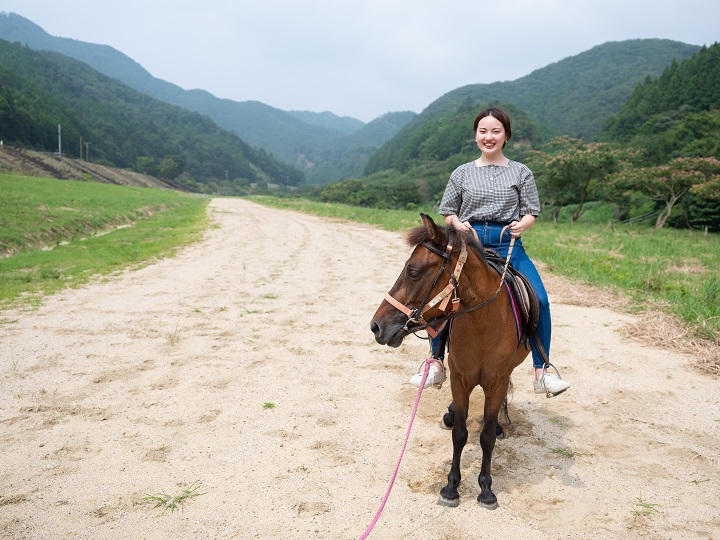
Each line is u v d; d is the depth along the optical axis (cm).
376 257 1497
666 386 567
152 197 4950
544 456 420
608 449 433
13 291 970
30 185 3406
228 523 328
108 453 412
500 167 388
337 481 378
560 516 340
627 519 338
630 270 1227
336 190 9075
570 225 3572
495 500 346
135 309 863
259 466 396
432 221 297
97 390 533
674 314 812
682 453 425
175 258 1455
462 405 341
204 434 446
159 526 324
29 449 416
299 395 530
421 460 410
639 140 7819
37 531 317
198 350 661
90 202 2922
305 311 864
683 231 3378
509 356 335
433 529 324
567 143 4181
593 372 608
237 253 1578
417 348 685
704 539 318
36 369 586
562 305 927
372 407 506
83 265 1275
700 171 3284
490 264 345
